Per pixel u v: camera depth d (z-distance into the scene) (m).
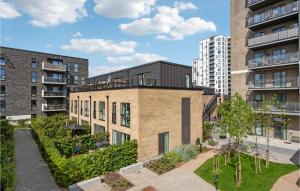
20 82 46.66
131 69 27.19
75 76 56.03
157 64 22.97
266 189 13.44
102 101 25.16
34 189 13.30
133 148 18.09
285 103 27.19
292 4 26.73
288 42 27.83
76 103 34.03
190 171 16.45
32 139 29.31
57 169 14.55
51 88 51.38
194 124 23.80
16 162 18.72
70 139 21.11
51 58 51.59
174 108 21.61
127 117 20.20
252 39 30.91
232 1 35.47
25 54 47.62
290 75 27.86
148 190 13.05
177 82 24.53
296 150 22.86
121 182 14.37
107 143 23.08
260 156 20.08
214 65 119.12
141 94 18.77
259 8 31.69
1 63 44.44
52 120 34.00
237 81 34.34
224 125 17.64
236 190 13.41
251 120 17.14
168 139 20.97
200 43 128.50
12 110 45.41
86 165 14.95
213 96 44.69
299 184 14.01
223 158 19.12
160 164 17.59
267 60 29.31
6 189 10.95
